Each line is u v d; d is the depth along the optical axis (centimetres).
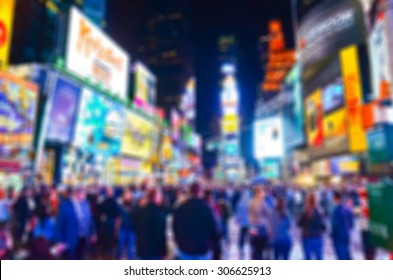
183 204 432
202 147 15212
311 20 5688
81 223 627
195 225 414
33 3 5141
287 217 604
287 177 7450
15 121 2055
